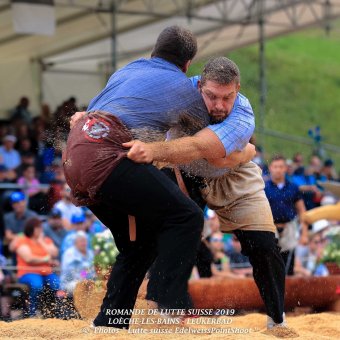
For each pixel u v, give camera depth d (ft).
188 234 34.96
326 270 81.92
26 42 130.72
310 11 145.89
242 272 79.25
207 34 141.18
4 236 84.17
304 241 79.71
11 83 135.54
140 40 136.15
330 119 245.24
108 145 34.30
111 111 34.86
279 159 73.26
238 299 59.98
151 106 35.06
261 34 143.02
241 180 40.98
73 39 132.57
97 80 144.25
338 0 144.36
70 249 69.87
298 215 78.18
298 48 297.12
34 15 111.34
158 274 35.27
